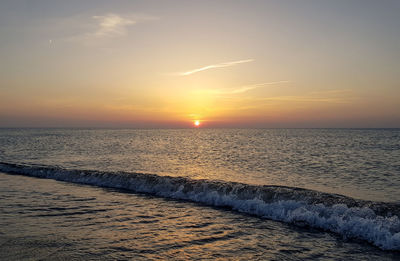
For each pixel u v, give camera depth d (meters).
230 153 40.03
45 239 7.38
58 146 51.56
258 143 68.31
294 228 8.57
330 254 6.69
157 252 6.65
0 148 45.47
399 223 7.72
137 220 9.17
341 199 9.74
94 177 16.48
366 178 18.94
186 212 10.23
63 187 14.66
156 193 13.29
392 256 6.59
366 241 7.51
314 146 55.28
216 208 10.82
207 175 20.30
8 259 6.20
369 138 94.75
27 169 19.83
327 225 8.54
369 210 8.69
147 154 37.47
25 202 11.37
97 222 8.88
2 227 8.32
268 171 22.52
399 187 15.78
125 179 15.30
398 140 79.25
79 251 6.63
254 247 7.05
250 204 10.65
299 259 6.39
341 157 33.88
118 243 7.18
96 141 72.75
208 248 6.94
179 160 30.44
